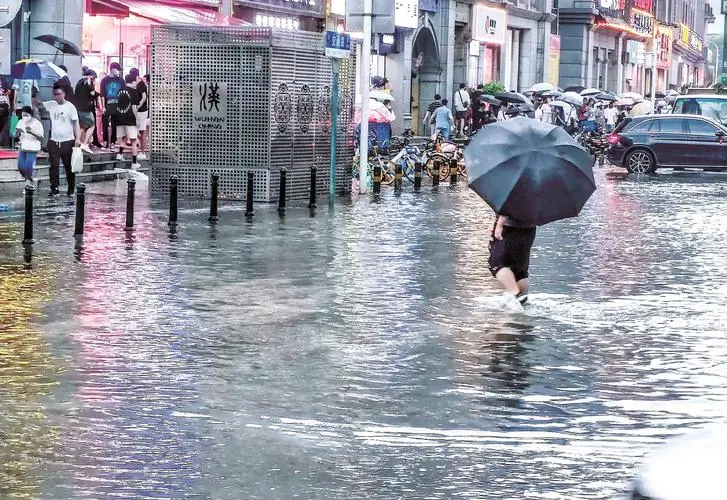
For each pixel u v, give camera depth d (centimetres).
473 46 8294
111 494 1041
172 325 1758
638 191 4500
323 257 2475
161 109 3744
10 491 1044
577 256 2603
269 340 1672
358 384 1438
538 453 1175
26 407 1307
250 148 3700
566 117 7912
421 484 1080
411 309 1922
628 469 1127
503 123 1998
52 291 2006
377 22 4056
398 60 7212
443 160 4731
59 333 1684
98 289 2036
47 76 4034
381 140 5209
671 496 834
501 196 1934
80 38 4622
